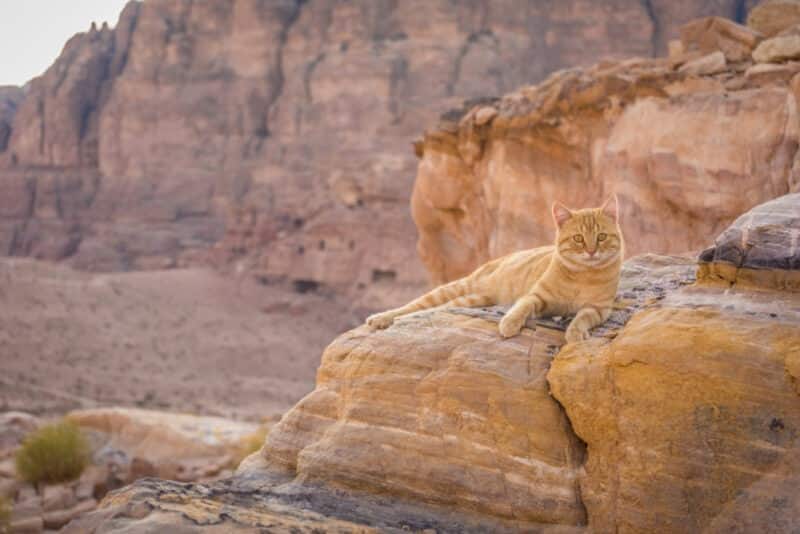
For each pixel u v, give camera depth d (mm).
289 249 99188
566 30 127250
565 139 25594
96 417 38094
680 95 22016
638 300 8469
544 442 7398
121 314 81750
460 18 122438
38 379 59438
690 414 6652
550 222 26734
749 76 20578
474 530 7363
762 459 6320
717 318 6793
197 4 142250
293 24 135625
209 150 134625
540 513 7273
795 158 18281
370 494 7953
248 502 7648
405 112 115125
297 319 90875
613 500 7016
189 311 88500
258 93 134000
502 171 27844
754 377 6402
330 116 122125
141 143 138875
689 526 6566
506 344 7895
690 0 125562
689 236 21328
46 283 84875
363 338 8797
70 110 146250
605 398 7090
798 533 5949
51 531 23594
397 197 94750
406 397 8047
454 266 33875
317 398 8750
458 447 7688
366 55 122562
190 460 32656
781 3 23000
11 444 34438
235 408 57656
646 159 22250
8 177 144750
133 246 128000
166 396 60031
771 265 7062
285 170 123875
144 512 7031
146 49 142500
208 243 126688
